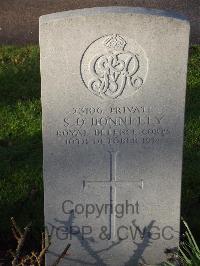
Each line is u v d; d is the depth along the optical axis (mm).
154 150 1438
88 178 1458
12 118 2115
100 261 1534
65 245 1512
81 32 1333
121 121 1413
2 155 1944
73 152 1432
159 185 1469
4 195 1768
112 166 1450
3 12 3213
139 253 1527
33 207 1731
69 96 1385
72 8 3295
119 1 3373
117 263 1537
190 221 1678
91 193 1471
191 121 2105
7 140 2025
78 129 1414
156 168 1453
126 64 1367
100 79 1377
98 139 1425
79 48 1348
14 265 1333
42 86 1372
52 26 1325
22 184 1813
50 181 1456
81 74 1370
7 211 1710
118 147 1434
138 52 1358
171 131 1422
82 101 1393
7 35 2926
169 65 1366
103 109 1401
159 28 1336
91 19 1324
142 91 1390
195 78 2363
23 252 1607
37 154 1954
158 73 1373
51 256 1521
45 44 1339
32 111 2152
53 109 1394
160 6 3307
